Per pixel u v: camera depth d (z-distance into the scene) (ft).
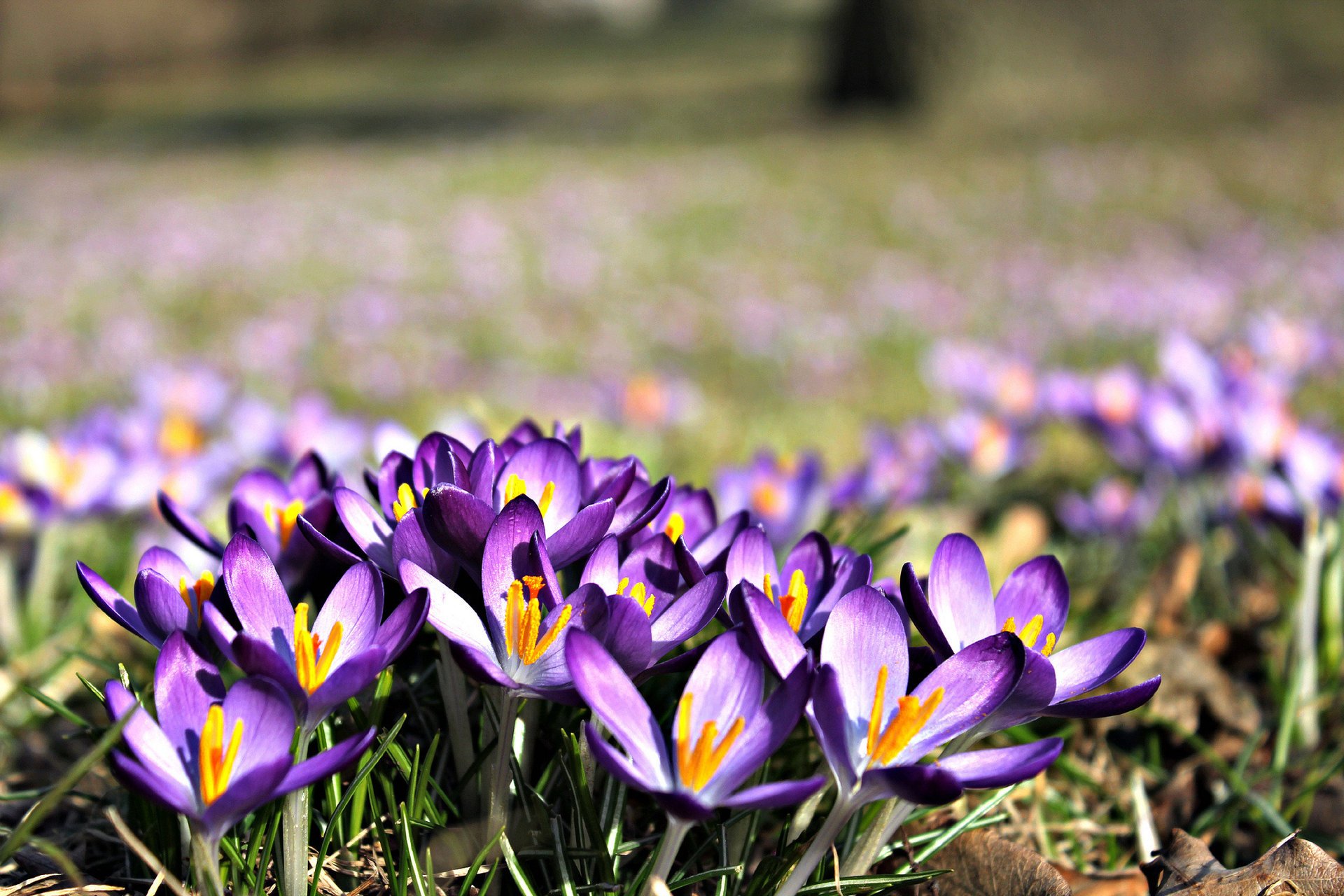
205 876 3.63
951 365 14.71
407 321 29.63
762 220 46.47
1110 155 56.49
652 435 14.70
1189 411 10.39
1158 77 69.26
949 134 65.36
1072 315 27.40
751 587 3.93
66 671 7.75
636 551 4.39
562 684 3.93
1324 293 28.66
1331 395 17.07
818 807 5.21
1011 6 67.97
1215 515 10.18
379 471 4.87
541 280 35.94
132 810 4.98
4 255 38.99
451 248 41.52
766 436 16.19
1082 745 7.20
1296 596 8.13
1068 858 6.27
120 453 9.68
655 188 54.08
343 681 3.72
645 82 107.14
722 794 3.70
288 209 50.01
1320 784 6.62
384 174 60.44
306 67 140.26
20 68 127.44
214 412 12.25
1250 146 56.39
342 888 4.68
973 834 5.11
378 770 4.75
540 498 4.63
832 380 22.70
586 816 4.36
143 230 45.06
